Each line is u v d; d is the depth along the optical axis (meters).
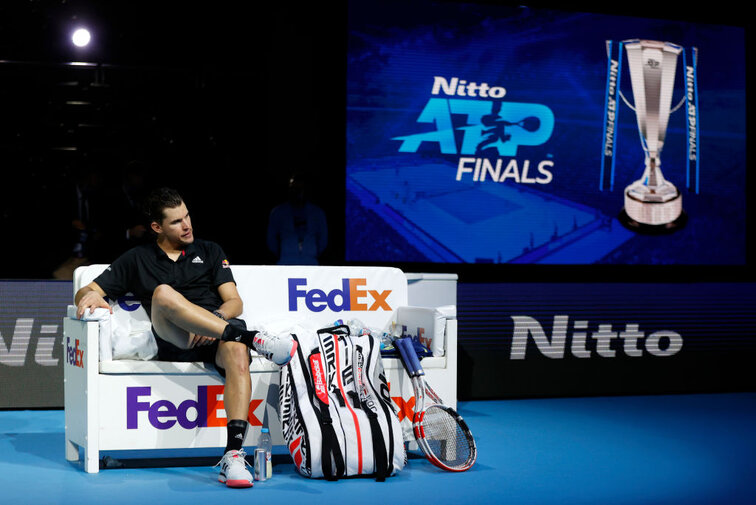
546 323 7.34
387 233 7.87
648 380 7.57
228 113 9.15
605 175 8.12
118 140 9.23
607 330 7.48
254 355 4.60
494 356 7.20
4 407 6.36
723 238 8.41
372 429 4.27
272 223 8.00
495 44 7.91
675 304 7.66
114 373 4.39
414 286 6.01
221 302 4.84
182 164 9.24
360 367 4.48
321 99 8.80
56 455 4.84
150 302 4.75
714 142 8.33
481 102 7.92
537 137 8.01
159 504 3.73
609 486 4.15
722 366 7.76
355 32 7.70
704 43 8.25
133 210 8.61
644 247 8.25
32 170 9.21
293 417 4.30
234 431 4.21
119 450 4.94
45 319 6.44
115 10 9.02
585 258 8.15
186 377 4.46
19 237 9.27
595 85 8.07
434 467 4.56
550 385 7.34
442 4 7.82
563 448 5.10
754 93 8.38
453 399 4.80
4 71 8.98
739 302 7.82
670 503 3.86
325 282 5.21
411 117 7.84
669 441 5.35
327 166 8.81
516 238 8.04
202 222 9.24
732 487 4.16
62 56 9.05
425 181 7.89
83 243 8.71
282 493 3.95
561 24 7.97
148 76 9.13
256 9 8.98
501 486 4.13
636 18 8.08
